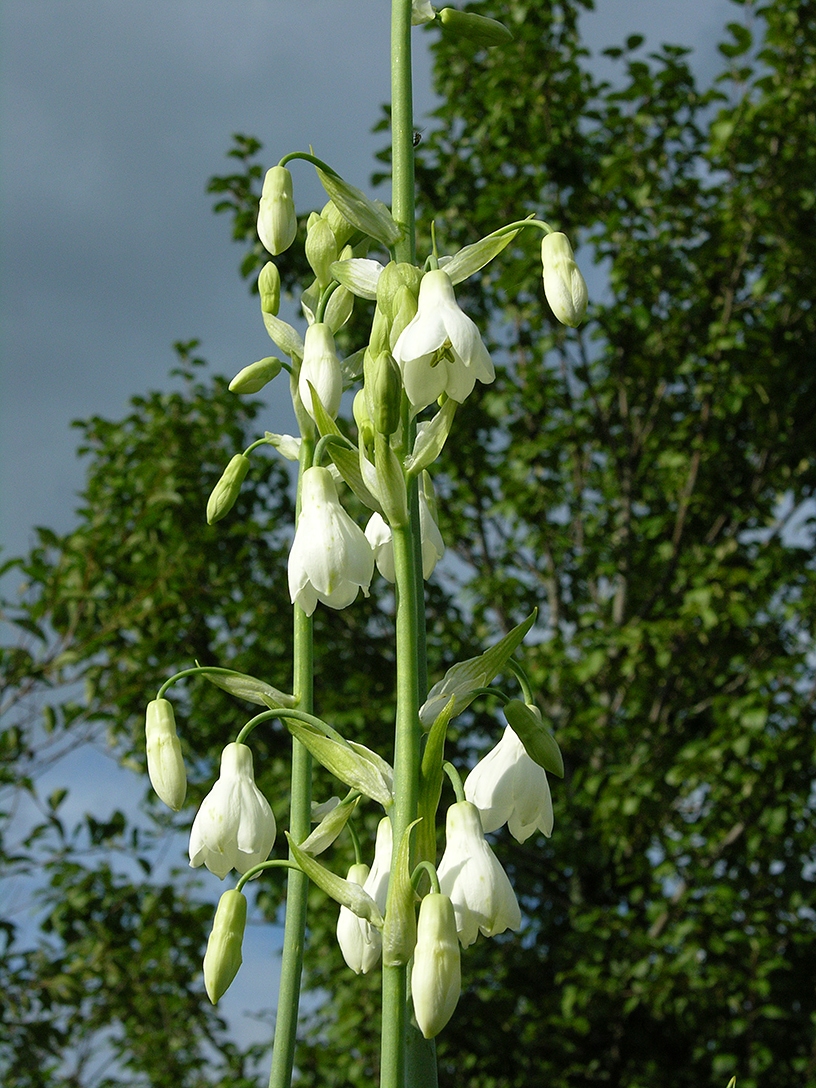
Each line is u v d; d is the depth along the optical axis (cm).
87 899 176
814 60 222
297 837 75
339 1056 186
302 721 71
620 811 188
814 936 180
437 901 64
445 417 69
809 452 219
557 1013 188
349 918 73
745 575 198
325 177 73
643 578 234
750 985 174
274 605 218
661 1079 185
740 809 190
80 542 172
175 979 193
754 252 224
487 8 234
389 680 208
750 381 212
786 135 218
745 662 210
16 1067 160
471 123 243
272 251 77
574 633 237
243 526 215
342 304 78
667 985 176
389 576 76
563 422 235
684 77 221
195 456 224
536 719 69
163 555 188
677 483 226
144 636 196
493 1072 188
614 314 231
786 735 182
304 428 77
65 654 163
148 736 74
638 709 221
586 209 232
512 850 211
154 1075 203
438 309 68
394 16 75
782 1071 179
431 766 66
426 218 238
